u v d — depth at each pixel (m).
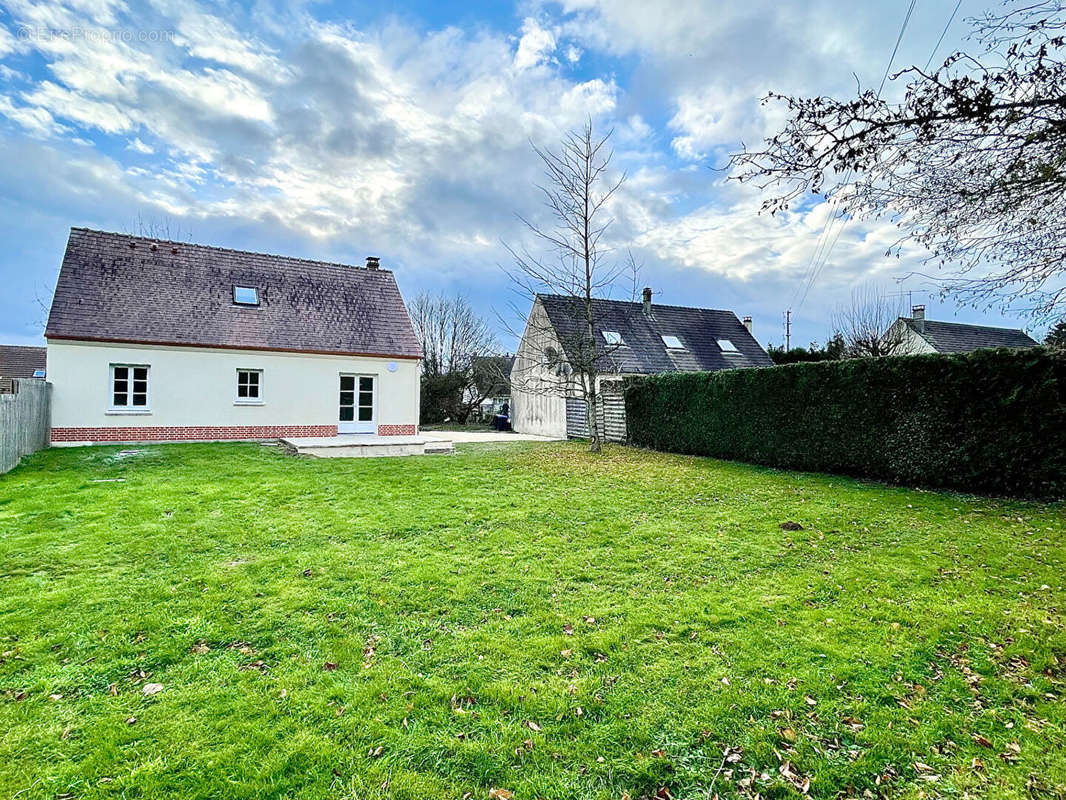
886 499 7.95
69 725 2.59
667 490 8.60
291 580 4.45
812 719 2.72
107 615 3.74
